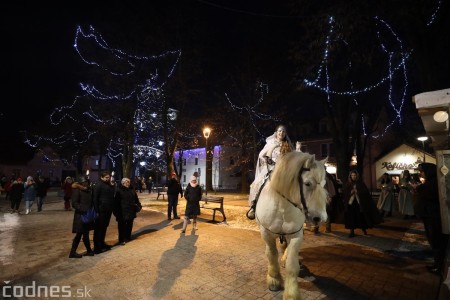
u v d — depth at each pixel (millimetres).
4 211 13562
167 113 22469
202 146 44875
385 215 11859
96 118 21562
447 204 3643
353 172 7742
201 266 5203
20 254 6055
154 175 43312
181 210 13523
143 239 7348
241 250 6199
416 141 28219
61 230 8711
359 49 9250
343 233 8008
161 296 4004
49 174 49344
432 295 3992
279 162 3594
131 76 20016
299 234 3701
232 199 20219
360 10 7691
